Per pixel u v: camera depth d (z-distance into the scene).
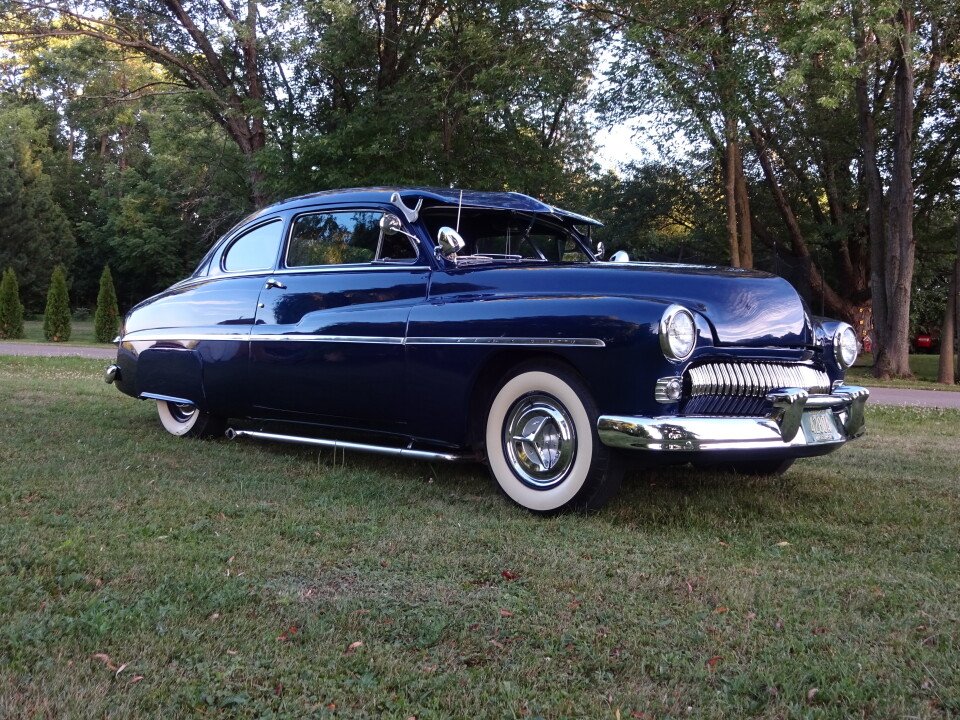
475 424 4.45
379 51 20.25
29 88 29.38
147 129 45.94
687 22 17.53
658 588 3.03
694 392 3.89
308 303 5.18
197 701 2.11
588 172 26.75
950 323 20.28
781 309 4.27
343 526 3.75
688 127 19.20
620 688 2.25
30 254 42.94
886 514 4.27
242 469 5.01
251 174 22.39
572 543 3.59
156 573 3.01
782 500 4.57
